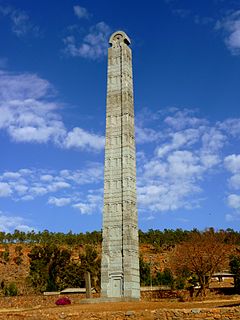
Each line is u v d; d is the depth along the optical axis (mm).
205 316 24844
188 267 77750
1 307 62188
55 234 174500
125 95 61188
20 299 66938
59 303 60531
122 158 58625
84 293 72625
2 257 146625
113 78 62781
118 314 27812
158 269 120625
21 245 162000
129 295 52531
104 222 56938
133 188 58000
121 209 56625
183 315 25469
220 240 92125
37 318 31438
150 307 35531
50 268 97812
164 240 159625
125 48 63750
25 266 139750
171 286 77188
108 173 58781
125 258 54250
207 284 73750
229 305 32438
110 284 54188
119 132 60000
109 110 61375
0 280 120000
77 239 165000
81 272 94750
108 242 55844
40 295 72250
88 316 29062
